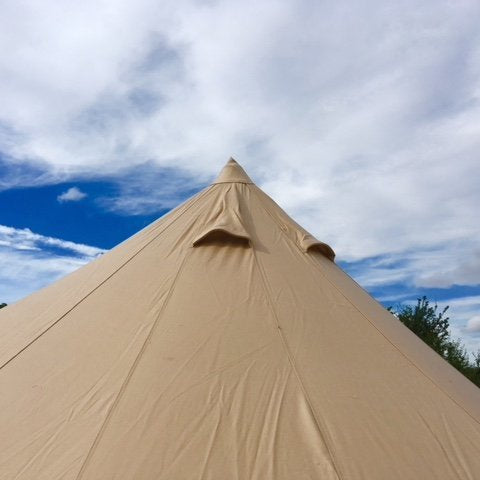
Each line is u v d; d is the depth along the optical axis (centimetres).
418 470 370
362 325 551
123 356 462
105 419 392
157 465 352
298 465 356
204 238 623
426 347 634
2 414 420
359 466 362
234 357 454
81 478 345
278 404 407
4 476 355
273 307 530
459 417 446
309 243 682
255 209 731
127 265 622
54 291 662
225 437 374
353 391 438
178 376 431
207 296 537
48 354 495
